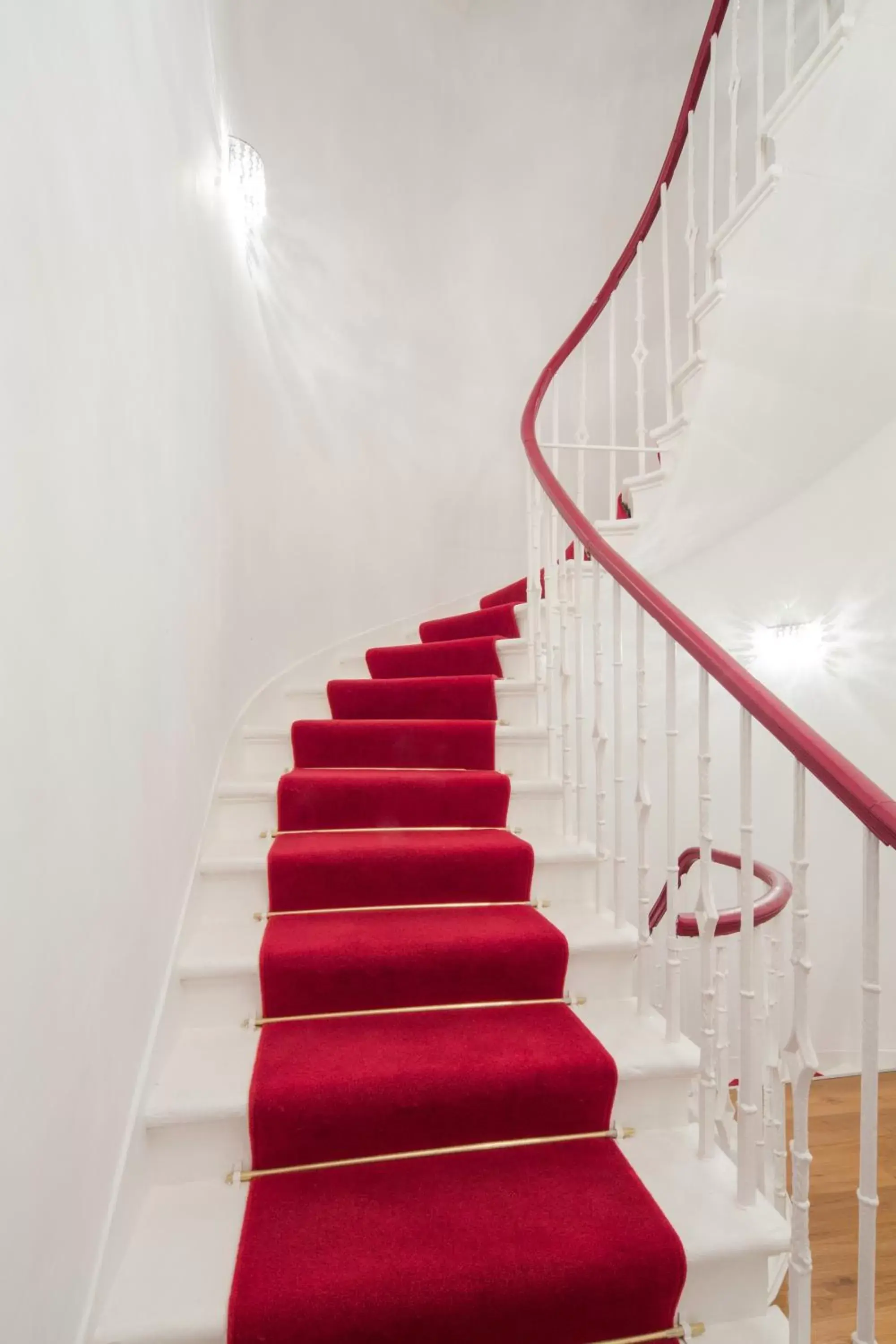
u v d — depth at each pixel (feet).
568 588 10.42
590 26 13.25
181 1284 3.93
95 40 3.95
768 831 11.56
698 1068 5.09
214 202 7.36
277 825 7.42
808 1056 3.94
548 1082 4.95
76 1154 3.49
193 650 6.29
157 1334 3.68
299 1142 4.74
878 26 6.05
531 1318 3.96
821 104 6.49
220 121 7.89
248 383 8.82
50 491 3.26
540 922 6.26
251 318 9.05
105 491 4.03
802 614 11.07
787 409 8.75
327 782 7.33
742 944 4.56
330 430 11.25
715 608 11.64
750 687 4.39
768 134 7.10
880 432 10.19
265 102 10.19
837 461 10.21
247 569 8.73
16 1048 2.87
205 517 6.79
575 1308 4.00
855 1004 11.32
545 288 13.29
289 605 10.29
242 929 6.32
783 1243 4.21
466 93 12.95
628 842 11.51
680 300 13.19
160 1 5.46
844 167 6.66
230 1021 5.74
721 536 11.28
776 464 9.66
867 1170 3.56
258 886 6.60
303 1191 4.56
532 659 8.93
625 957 6.10
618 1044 5.35
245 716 8.54
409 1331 3.84
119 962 4.19
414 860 6.57
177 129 5.93
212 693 7.13
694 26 13.05
